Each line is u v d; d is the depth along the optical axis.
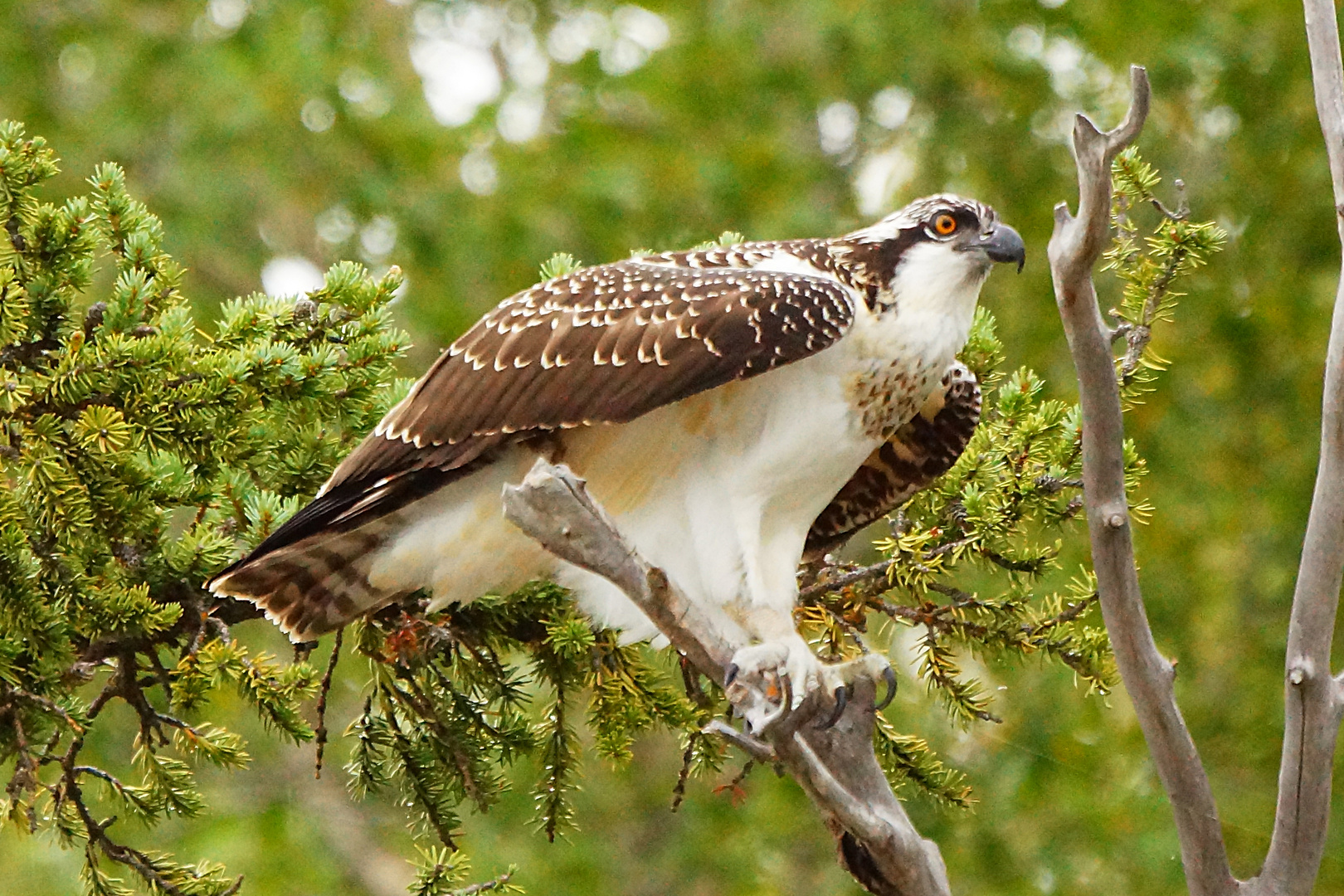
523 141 18.95
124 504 7.57
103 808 14.68
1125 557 6.68
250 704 7.88
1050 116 18.34
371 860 16.06
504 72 20.12
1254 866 11.27
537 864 15.35
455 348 8.33
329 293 8.34
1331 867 13.63
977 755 14.79
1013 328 17.52
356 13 19.47
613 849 15.87
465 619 8.60
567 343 8.11
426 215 18.11
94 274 8.10
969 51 18.19
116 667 7.93
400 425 8.20
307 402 8.09
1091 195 6.01
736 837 15.76
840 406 8.20
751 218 18.28
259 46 18.50
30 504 7.50
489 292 18.09
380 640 8.49
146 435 7.74
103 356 7.58
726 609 8.27
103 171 8.35
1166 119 17.98
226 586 7.94
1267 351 17.56
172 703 7.74
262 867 15.11
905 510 9.36
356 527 8.05
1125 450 8.41
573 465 8.27
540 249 17.95
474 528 8.16
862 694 7.27
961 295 8.45
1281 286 17.61
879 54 18.28
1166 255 7.91
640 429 8.18
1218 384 17.58
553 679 8.48
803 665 7.20
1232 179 17.78
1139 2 17.89
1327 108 7.06
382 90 18.62
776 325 7.95
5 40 18.83
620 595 8.09
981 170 18.33
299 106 18.39
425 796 8.45
